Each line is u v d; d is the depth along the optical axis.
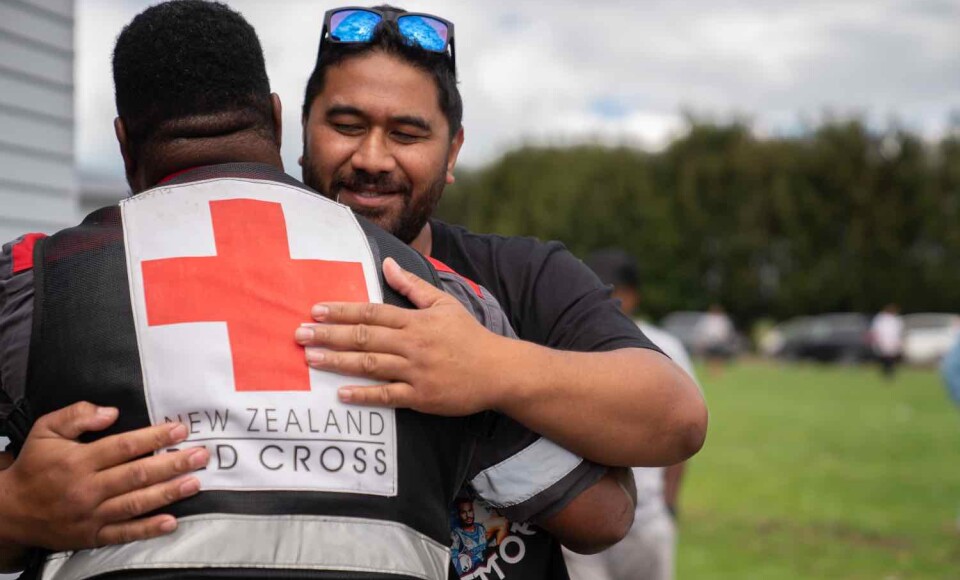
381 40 1.62
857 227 33.94
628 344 1.53
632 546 3.15
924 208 33.56
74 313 1.19
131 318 1.18
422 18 1.65
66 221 4.05
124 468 1.12
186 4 1.37
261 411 1.16
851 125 34.44
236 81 1.35
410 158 1.63
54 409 1.19
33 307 1.20
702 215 35.88
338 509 1.16
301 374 1.19
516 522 1.49
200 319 1.18
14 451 1.35
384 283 1.30
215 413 1.15
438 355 1.26
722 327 26.69
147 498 1.12
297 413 1.17
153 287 1.20
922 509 7.47
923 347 26.08
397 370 1.23
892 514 7.28
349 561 1.14
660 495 3.24
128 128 1.36
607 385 1.38
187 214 1.26
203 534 1.12
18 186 3.81
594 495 1.42
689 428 1.46
